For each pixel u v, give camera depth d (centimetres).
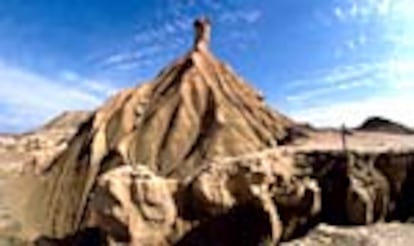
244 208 3856
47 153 6719
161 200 3991
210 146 5547
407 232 3362
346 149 3981
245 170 3903
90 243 4597
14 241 4816
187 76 6481
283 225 3769
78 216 5059
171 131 5844
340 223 3688
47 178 5969
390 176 3869
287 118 6594
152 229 3906
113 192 3928
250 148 5547
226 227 3869
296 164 3991
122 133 5916
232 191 3947
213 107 6056
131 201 3953
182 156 5566
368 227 3516
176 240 3903
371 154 3919
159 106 6203
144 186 3994
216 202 3897
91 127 6100
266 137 5812
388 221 3738
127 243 3834
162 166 5491
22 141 9538
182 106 6100
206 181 3969
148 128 5928
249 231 3781
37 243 4906
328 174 3916
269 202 3750
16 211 5381
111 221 3897
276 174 3884
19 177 6375
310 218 3725
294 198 3753
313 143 4866
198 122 5953
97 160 5672
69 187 5559
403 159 3916
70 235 4912
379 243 3047
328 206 3809
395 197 3822
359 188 3694
